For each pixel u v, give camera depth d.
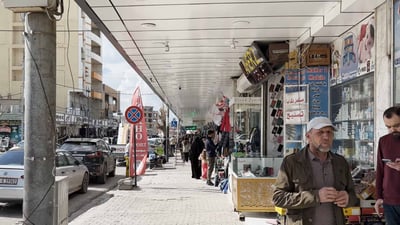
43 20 5.14
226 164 14.55
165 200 12.20
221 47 12.09
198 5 8.16
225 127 18.23
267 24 9.51
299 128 10.53
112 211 10.50
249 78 13.25
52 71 5.18
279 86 12.85
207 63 14.81
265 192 9.15
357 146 8.51
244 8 8.33
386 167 5.08
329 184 3.90
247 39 11.02
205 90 24.55
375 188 5.61
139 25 9.68
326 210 3.88
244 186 9.17
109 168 18.58
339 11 7.70
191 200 12.16
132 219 9.48
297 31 10.07
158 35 10.65
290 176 3.98
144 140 16.86
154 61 14.40
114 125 73.19
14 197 10.21
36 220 5.07
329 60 10.17
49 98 5.13
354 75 8.59
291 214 3.95
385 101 6.89
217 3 8.04
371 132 7.80
